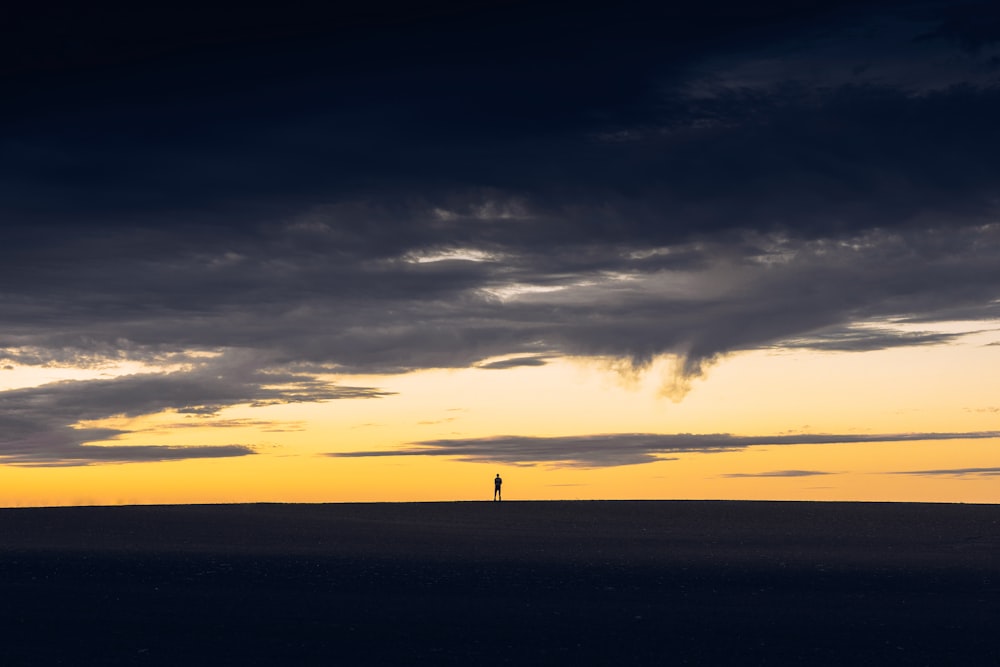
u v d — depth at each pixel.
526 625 23.25
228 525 45.25
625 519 49.47
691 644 21.45
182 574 29.92
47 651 20.31
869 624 23.52
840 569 32.19
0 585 27.58
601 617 24.23
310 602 25.78
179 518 48.03
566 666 19.64
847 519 49.22
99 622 23.03
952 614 24.81
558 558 34.75
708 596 27.22
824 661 20.11
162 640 21.38
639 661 20.03
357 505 55.09
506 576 30.39
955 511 52.03
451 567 32.12
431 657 20.22
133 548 36.03
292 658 20.02
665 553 36.47
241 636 21.84
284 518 48.88
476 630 22.67
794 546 38.94
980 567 32.78
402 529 44.88
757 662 20.02
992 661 20.16
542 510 53.12
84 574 29.62
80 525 44.31
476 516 50.50
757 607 25.62
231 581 28.88
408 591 27.62
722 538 42.03
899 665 19.83
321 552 35.62
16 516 48.12
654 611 25.02
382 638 21.80
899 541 40.72
